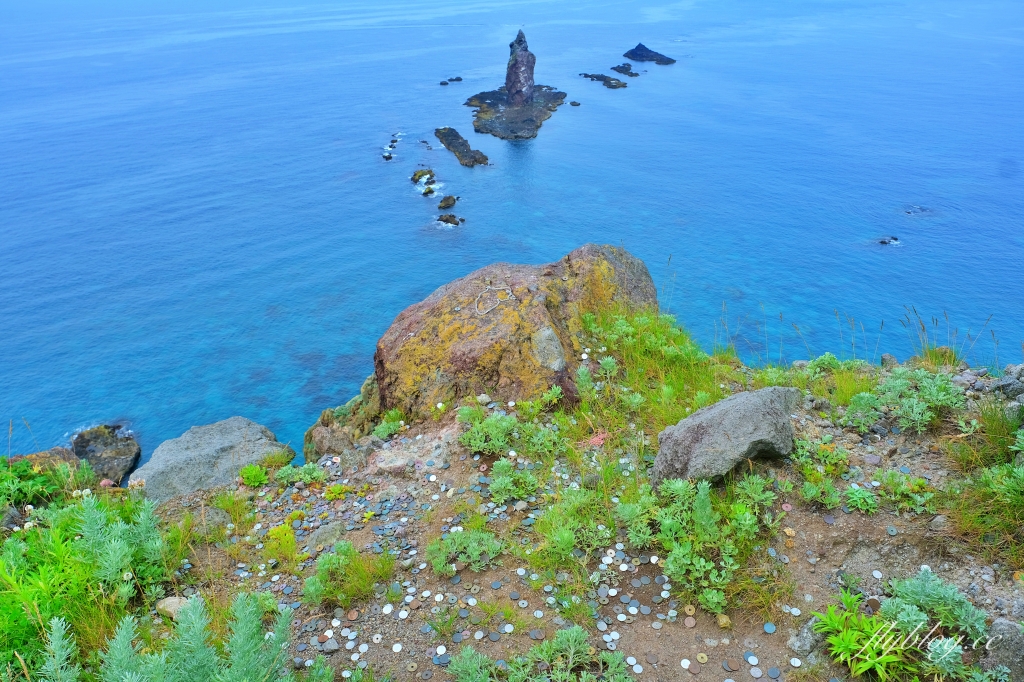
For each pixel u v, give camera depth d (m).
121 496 8.94
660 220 80.50
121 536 6.68
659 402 8.97
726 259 70.75
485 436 8.52
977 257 70.06
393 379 10.27
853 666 5.11
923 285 64.50
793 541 6.28
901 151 103.31
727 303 61.62
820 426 7.82
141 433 48.19
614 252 12.63
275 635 4.72
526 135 109.12
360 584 6.30
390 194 89.94
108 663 4.50
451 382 9.65
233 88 162.00
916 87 144.75
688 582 6.08
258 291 68.31
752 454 6.79
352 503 7.89
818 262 69.94
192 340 60.00
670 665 5.39
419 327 10.59
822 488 6.70
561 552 6.45
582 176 93.81
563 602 6.03
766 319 58.66
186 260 75.69
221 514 7.92
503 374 9.55
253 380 54.00
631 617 5.88
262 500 8.19
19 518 8.09
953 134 111.06
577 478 7.74
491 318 10.13
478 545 6.66
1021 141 106.56
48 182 100.00
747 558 6.14
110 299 67.75
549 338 9.61
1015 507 5.91
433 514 7.45
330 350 58.16
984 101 131.75
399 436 9.42
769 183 91.62
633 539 6.47
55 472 9.38
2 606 5.61
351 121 124.94
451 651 5.65
